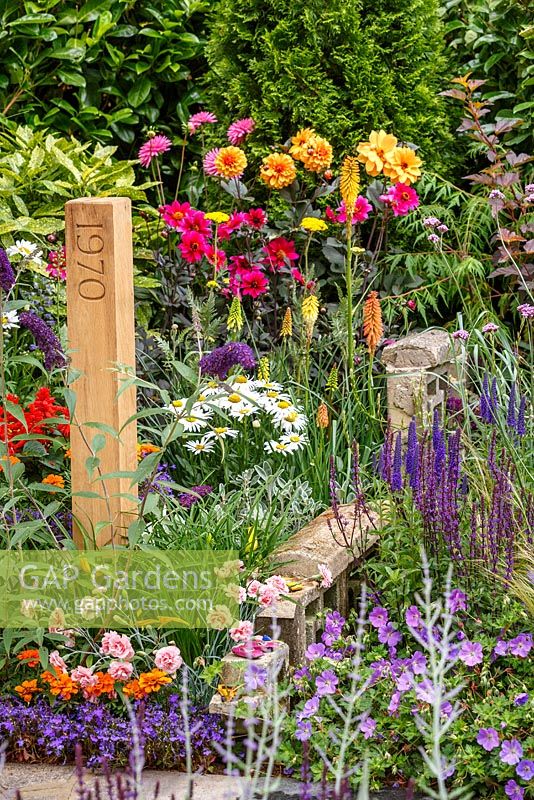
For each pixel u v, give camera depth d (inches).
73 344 157.1
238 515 184.2
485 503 169.9
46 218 244.4
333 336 231.1
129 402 160.4
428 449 165.9
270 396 206.7
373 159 225.6
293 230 247.8
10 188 245.6
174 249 266.5
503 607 152.2
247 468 206.8
